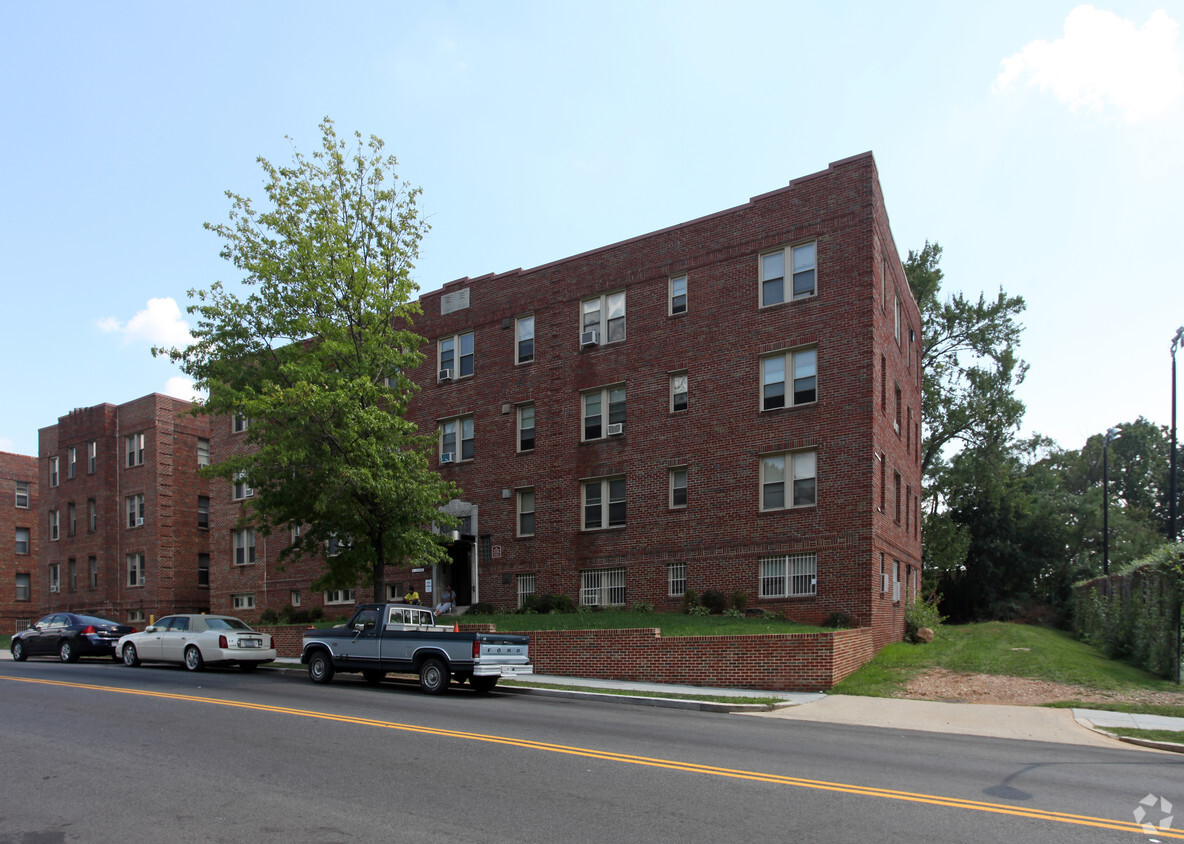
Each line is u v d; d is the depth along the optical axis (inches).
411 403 1296.8
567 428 1129.4
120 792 328.8
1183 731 500.7
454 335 1269.7
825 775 363.9
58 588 1793.8
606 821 289.0
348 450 840.3
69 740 434.6
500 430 1195.3
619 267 1109.7
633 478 1062.4
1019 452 2049.7
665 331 1059.3
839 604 892.0
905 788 342.6
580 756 393.4
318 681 728.3
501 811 300.4
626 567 1055.6
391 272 920.3
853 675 735.7
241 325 877.8
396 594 1285.7
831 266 943.7
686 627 838.5
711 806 308.2
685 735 468.8
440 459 1248.8
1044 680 687.7
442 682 650.8
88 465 1764.3
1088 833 281.7
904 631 1074.7
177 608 1635.1
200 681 738.2
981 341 1684.3
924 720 558.3
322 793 325.4
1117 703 603.8
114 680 745.6
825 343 938.1
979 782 358.3
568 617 958.4
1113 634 882.1
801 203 970.7
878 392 936.3
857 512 894.4
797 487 945.5
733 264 1014.4
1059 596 1833.2
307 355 880.9
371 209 918.4
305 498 867.4
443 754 396.8
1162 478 2468.0
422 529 991.6
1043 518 1801.2
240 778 349.7
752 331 989.2
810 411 939.3
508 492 1171.3
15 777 354.9
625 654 781.3
